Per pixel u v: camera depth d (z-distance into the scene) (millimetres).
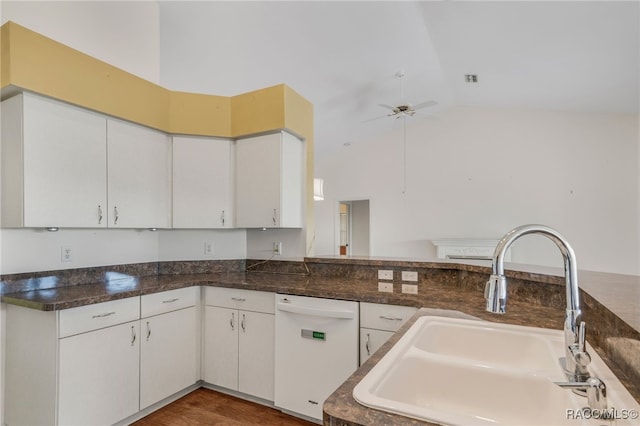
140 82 2521
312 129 3139
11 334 1976
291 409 2188
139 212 2537
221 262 3104
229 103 2875
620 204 5168
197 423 2133
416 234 6723
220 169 2875
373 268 2512
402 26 3564
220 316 2518
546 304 1623
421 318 1375
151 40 2990
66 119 2127
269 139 2750
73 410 1822
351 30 3510
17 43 1884
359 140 7305
